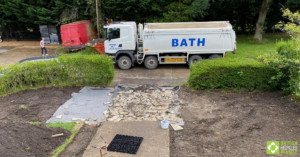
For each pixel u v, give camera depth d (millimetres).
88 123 6855
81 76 9938
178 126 6555
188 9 16984
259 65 8469
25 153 5152
